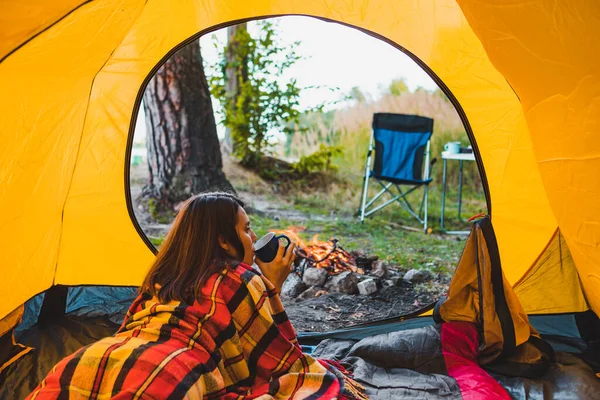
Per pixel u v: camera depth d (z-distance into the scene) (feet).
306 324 11.37
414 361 8.43
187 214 6.96
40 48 7.68
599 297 7.88
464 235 19.39
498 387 7.75
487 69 10.05
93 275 11.30
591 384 7.71
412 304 12.83
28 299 9.94
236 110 25.35
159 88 19.84
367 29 10.55
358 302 12.85
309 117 27.22
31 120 8.50
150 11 10.11
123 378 5.71
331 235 18.80
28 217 9.35
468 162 24.25
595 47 5.92
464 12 7.34
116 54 10.27
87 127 10.64
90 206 11.05
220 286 6.65
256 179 24.72
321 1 10.36
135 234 11.30
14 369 8.78
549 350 8.57
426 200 19.94
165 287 6.68
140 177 24.34
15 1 6.66
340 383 6.95
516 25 6.59
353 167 25.85
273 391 6.67
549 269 10.26
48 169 9.63
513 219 10.44
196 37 10.75
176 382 5.75
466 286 9.12
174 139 20.12
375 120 20.30
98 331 10.30
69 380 5.79
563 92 6.59
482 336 8.70
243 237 7.07
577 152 6.66
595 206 6.71
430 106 25.84
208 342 6.39
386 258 16.51
